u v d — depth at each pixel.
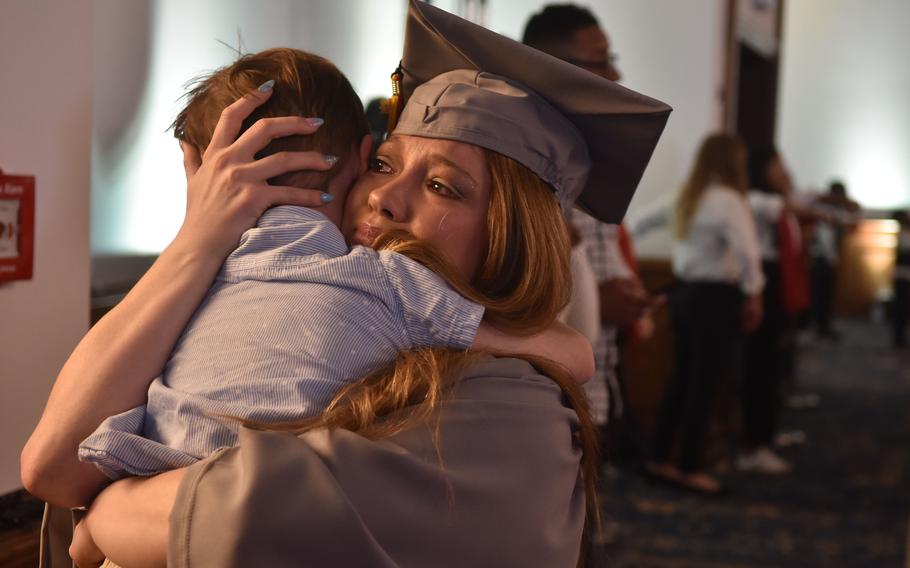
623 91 0.96
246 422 0.77
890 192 11.77
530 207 0.94
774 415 4.55
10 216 1.09
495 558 0.77
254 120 0.94
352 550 0.69
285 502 0.69
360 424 0.77
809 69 12.00
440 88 0.97
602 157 1.06
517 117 0.95
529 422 0.83
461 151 0.93
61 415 0.84
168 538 0.70
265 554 0.68
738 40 6.73
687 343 4.14
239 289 0.86
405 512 0.73
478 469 0.78
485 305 0.88
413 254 0.87
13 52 1.09
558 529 0.83
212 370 0.81
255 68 0.97
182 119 1.00
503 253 0.93
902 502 4.12
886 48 11.62
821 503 4.07
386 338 0.83
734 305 4.04
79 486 0.85
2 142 1.09
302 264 0.84
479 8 4.37
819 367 7.74
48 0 1.14
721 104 5.84
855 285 11.26
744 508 3.97
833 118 11.95
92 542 0.84
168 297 0.86
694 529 3.67
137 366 0.84
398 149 0.96
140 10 1.68
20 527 1.15
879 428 5.57
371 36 2.83
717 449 4.95
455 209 0.92
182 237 0.89
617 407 2.36
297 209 0.90
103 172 1.61
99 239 1.62
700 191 3.95
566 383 0.93
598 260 2.30
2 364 1.11
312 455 0.72
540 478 0.82
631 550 3.39
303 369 0.80
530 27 2.15
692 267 4.04
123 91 1.64
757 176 4.83
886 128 11.71
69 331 1.21
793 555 3.41
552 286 0.94
